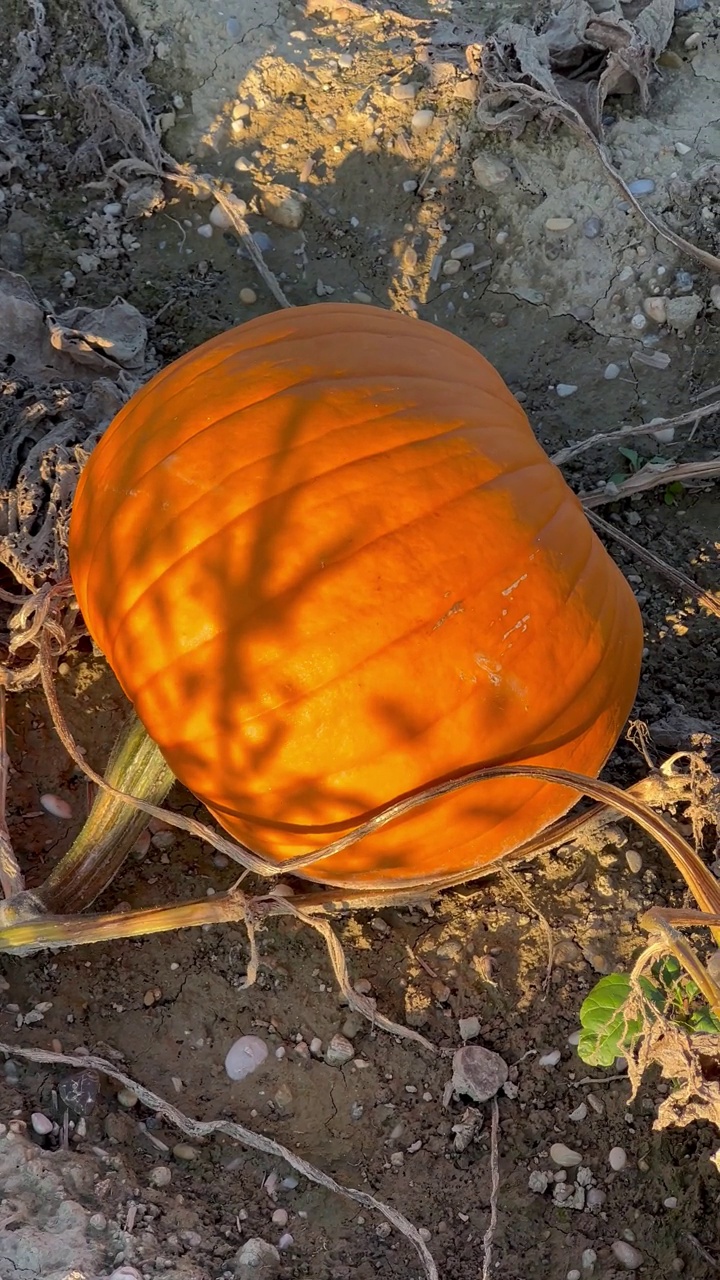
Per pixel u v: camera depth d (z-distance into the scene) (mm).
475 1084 800
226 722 718
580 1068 818
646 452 1091
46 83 1217
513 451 753
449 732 716
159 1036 811
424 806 737
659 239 1137
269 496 716
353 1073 808
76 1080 776
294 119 1204
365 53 1230
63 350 1026
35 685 912
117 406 1001
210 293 1146
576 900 869
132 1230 717
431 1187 779
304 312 806
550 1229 772
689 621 1024
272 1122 794
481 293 1164
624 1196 784
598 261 1145
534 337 1142
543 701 732
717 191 1152
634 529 1066
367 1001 812
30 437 977
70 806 883
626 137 1180
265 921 846
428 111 1197
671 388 1117
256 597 707
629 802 720
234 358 772
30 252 1144
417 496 717
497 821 762
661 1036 722
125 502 749
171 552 725
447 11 1272
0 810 835
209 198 1180
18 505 932
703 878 718
